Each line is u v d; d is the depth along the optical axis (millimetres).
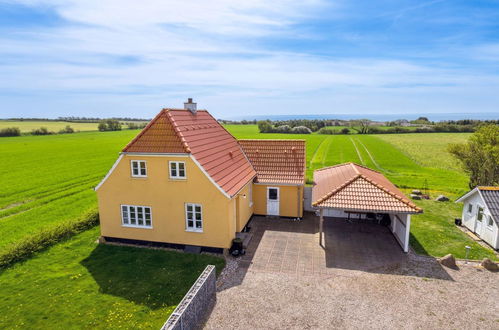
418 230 22312
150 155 18344
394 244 19844
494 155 27609
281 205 24203
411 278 15828
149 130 18797
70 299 14203
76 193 34625
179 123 19406
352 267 16969
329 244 19859
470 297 14195
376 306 13617
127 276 16109
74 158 57500
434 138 92188
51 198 32438
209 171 18203
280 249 19156
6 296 14453
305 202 25969
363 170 24312
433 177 40875
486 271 16484
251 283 15422
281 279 15797
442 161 54156
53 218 26172
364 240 20453
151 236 19516
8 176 42719
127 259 17906
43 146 74750
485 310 13289
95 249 19297
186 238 18906
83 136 103688
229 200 17750
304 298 14195
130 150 18625
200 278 13516
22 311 13391
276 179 23844
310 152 64938
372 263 17422
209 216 18250
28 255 18359
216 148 21453
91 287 15164
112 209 19812
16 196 33312
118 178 19312
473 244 20047
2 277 16078
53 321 12766
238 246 18281
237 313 13172
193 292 12531
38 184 38344
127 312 13297
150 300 14102
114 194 19562
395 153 62938
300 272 16469
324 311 13281
